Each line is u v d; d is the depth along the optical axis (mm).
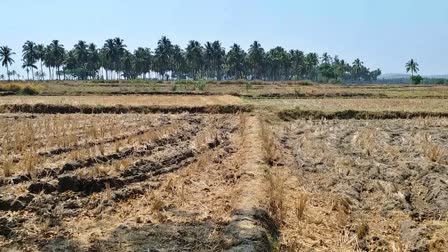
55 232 9219
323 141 20625
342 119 32156
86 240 8906
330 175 14289
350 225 10242
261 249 8188
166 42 120625
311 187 13164
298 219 10477
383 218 10758
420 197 12109
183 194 11664
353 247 9227
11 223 9398
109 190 11484
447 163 15453
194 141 18875
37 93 50656
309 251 8844
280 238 9383
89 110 33531
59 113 32500
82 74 135125
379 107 36969
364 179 13703
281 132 24234
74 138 17062
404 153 17453
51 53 118000
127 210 10695
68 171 13047
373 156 16984
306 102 42625
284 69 146500
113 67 129375
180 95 49844
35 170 12594
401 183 13211
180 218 10180
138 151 15844
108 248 8508
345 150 18359
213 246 8609
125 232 9320
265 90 61188
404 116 33125
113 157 14852
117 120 25938
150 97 45000
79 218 10078
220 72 143375
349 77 178625
